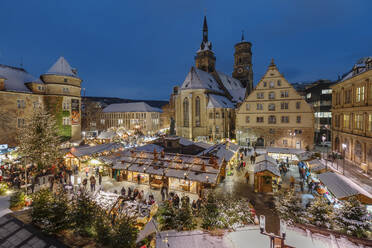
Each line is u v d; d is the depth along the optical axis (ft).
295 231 49.55
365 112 92.38
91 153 109.70
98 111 362.33
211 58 284.00
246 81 293.43
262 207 67.31
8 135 152.25
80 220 45.80
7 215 51.88
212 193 65.21
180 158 91.25
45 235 42.96
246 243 45.42
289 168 112.57
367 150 91.15
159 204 67.67
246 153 151.12
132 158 97.86
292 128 164.25
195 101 223.71
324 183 67.51
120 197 62.39
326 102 216.54
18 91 157.28
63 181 86.74
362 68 101.09
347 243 44.16
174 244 45.09
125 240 40.06
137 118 342.44
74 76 186.29
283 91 166.61
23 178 84.69
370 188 71.67
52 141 99.50
